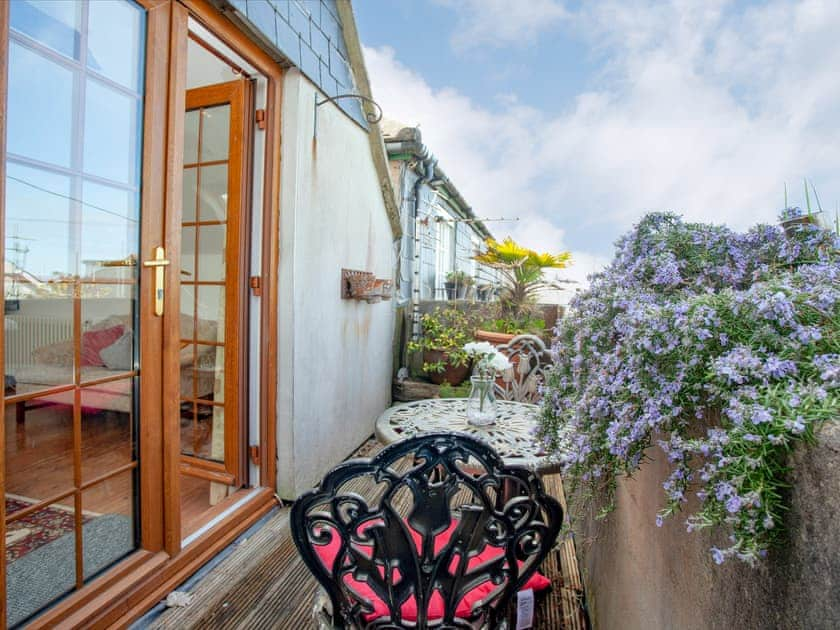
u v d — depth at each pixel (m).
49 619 1.34
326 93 2.74
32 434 1.31
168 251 1.71
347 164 3.11
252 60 2.18
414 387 4.43
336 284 2.98
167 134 1.69
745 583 0.56
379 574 0.97
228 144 2.42
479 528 1.00
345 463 0.93
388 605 0.99
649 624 0.90
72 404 1.42
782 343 0.63
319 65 2.64
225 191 2.48
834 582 0.42
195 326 2.56
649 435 0.79
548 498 1.04
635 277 1.07
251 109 2.37
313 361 2.69
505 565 1.11
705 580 0.66
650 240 1.09
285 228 2.44
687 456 0.67
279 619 1.64
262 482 2.45
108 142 1.51
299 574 1.90
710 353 0.69
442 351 4.38
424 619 1.01
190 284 2.58
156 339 1.68
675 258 1.03
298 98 2.41
